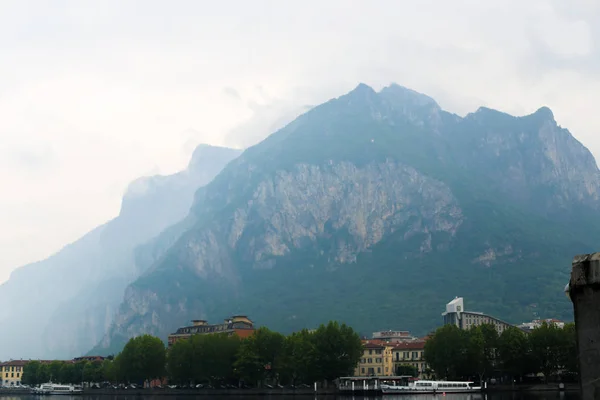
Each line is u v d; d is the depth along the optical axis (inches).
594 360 1338.6
